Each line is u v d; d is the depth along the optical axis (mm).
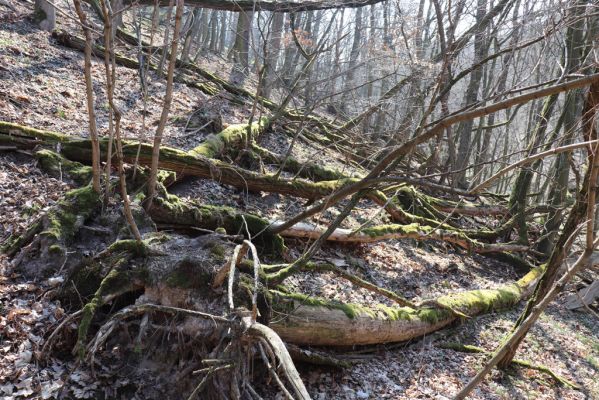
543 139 11344
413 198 11102
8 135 6996
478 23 7715
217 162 8508
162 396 4566
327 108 21484
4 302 4824
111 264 5133
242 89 15070
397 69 10961
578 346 8375
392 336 6551
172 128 10070
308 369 5785
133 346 4730
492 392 6461
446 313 7559
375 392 5734
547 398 6621
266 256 7414
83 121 8953
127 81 11594
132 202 6395
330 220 9461
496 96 5793
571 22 6195
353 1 11453
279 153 11703
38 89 9398
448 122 4934
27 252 5371
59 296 5043
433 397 5902
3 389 4090
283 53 18578
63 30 12312
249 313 4191
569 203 11242
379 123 13695
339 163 12523
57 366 4508
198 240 5508
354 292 7551
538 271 10688
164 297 4910
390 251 9758
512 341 4766
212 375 4227
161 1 11906
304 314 5637
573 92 10531
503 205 12883
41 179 6633
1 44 10602
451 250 11289
